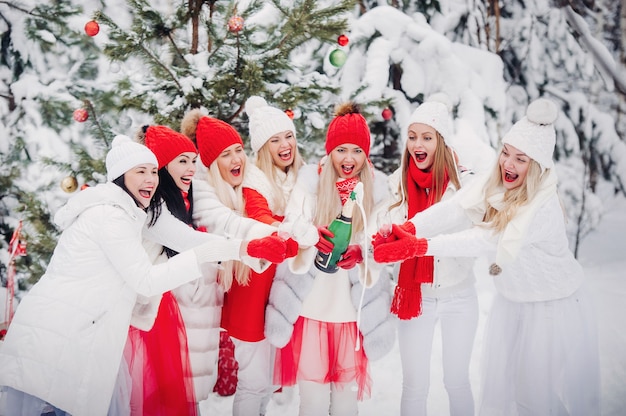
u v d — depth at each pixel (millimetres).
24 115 5633
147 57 3432
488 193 2447
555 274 2404
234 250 2363
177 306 2668
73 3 5512
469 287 2605
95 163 3689
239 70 3553
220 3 3850
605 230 7422
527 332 2459
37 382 2113
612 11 7984
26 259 4773
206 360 2807
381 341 2590
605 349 3691
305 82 3807
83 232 2229
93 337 2189
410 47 5184
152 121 3732
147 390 2543
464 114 5043
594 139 7102
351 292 2594
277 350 2756
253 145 2959
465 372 2609
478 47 6336
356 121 2559
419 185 2693
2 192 5137
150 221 2518
